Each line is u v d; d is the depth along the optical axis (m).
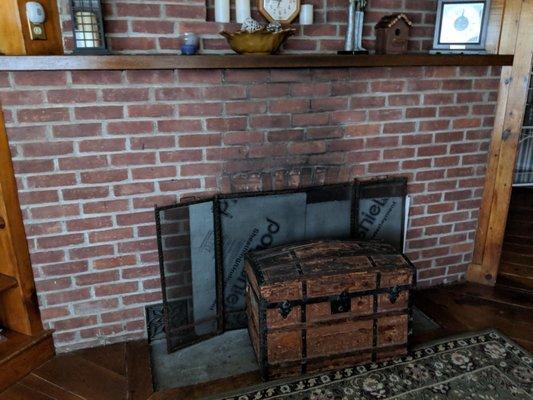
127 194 1.88
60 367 1.91
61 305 1.94
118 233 1.92
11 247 1.78
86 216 1.86
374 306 1.83
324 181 2.13
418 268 2.48
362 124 2.11
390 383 1.78
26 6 1.56
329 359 1.85
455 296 2.43
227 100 1.89
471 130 2.30
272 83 1.92
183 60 1.68
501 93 2.26
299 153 2.05
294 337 1.78
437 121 2.23
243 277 2.11
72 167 1.79
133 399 1.73
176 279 1.99
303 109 2.00
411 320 1.89
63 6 1.66
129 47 1.78
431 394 1.72
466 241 2.53
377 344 1.88
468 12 2.10
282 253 1.89
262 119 1.96
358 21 1.98
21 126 1.68
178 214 1.91
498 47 2.19
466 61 2.08
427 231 2.43
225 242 2.04
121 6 1.73
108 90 1.73
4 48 1.62
